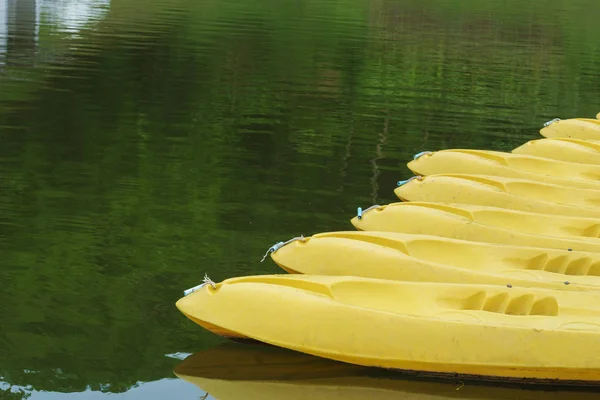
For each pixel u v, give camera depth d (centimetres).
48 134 857
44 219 617
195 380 411
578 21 2272
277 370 422
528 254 526
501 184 696
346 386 411
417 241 522
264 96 1103
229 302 423
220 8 2086
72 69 1196
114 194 683
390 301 444
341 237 524
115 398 393
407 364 407
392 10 2295
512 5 2578
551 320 420
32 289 498
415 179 711
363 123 991
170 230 608
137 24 1698
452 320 409
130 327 459
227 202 679
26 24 1596
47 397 393
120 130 889
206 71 1245
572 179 745
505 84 1322
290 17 2012
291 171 779
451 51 1631
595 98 1256
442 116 1062
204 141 865
